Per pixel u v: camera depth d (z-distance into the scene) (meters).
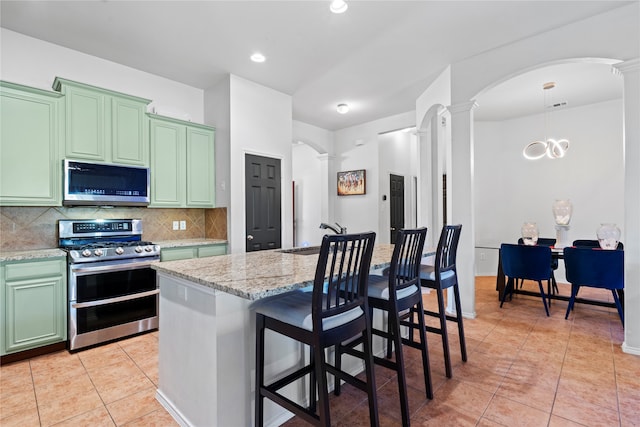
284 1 2.40
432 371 2.27
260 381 1.54
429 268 2.46
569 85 4.04
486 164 5.64
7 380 2.16
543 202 5.24
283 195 4.20
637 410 1.80
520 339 2.83
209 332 1.50
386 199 5.86
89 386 2.09
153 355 2.55
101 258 2.73
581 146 4.89
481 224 5.69
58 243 2.95
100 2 2.38
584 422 1.70
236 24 2.69
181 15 2.55
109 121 3.04
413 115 5.06
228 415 1.50
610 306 3.46
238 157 3.72
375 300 1.87
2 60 2.71
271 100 4.08
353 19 2.64
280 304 1.53
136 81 3.49
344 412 1.80
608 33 2.54
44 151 2.67
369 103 4.71
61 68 3.00
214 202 3.89
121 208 3.37
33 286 2.46
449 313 3.58
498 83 3.18
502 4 2.46
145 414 1.81
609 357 2.46
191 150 3.67
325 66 3.48
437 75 3.76
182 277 1.61
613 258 3.07
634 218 2.45
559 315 3.49
